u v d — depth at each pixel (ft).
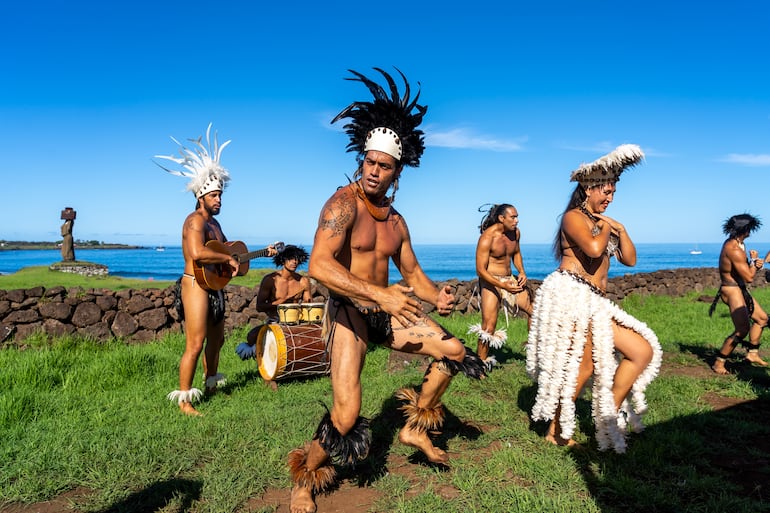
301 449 10.41
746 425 14.25
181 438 13.30
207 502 10.18
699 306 46.47
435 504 9.89
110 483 10.85
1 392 17.07
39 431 13.89
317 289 33.63
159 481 10.96
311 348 18.58
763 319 22.89
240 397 17.71
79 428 14.05
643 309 45.21
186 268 16.51
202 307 16.25
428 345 10.44
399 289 8.62
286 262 21.90
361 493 10.69
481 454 12.39
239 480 10.98
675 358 24.16
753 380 20.40
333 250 9.27
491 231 20.25
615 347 11.84
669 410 15.62
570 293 11.93
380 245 10.21
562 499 10.02
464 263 387.96
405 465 11.94
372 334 10.15
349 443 9.49
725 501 9.91
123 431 13.87
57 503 10.26
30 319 25.11
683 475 11.09
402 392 11.40
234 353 25.22
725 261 21.58
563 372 11.88
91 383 18.90
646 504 9.85
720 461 12.20
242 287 31.40
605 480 10.77
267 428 14.08
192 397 16.14
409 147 9.94
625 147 11.59
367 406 15.76
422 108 9.88
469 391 17.71
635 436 13.24
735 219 21.31
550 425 12.93
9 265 348.38
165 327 28.22
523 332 30.50
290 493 10.72
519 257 21.11
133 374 20.30
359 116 9.87
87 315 26.25
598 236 11.71
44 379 18.72
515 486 10.46
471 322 33.68
